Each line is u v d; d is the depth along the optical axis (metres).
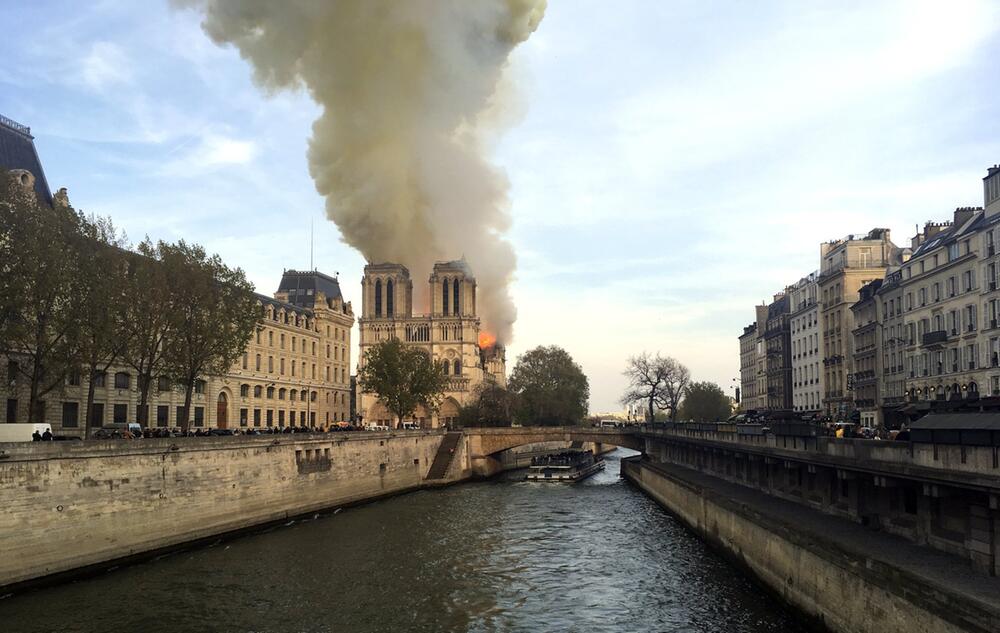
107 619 39.84
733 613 40.25
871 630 29.11
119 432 64.00
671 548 59.78
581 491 106.50
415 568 52.75
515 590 47.00
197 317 71.81
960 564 32.38
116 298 61.53
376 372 130.50
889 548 36.16
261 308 80.19
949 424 32.94
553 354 197.75
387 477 102.06
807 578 36.25
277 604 43.22
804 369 124.62
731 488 66.50
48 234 56.28
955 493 32.66
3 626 38.44
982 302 69.19
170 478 58.47
